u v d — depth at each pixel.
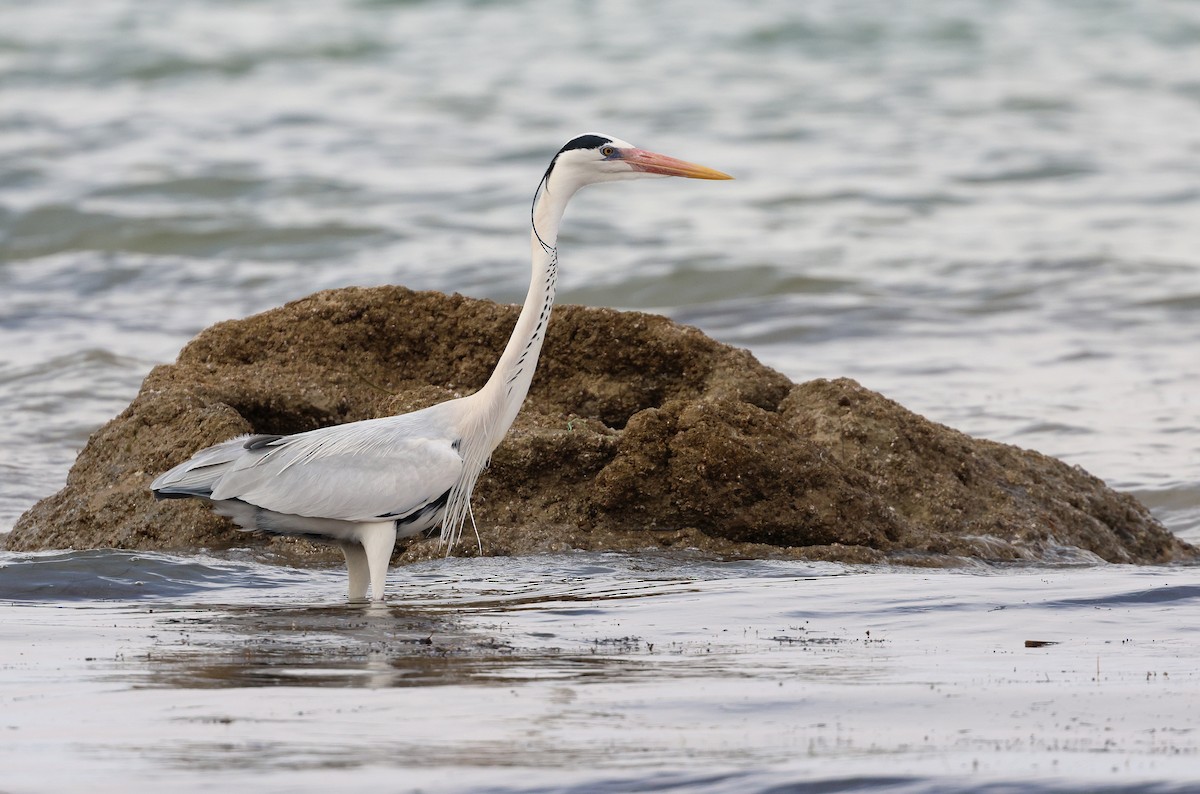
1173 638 10.35
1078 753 7.25
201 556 13.70
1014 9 70.75
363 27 65.50
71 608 11.64
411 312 15.84
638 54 62.03
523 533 14.16
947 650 9.95
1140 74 59.53
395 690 8.66
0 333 28.20
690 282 33.62
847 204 41.53
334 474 11.67
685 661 9.55
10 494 17.91
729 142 48.75
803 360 26.94
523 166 44.94
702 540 14.19
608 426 15.70
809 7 71.00
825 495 14.32
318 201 40.81
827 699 8.43
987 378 25.17
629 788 6.71
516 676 9.06
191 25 64.75
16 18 64.94
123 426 15.00
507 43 63.44
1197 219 39.72
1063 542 14.95
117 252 36.06
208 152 45.91
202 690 8.64
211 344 15.84
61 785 6.75
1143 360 26.36
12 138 46.94
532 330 12.55
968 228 38.97
